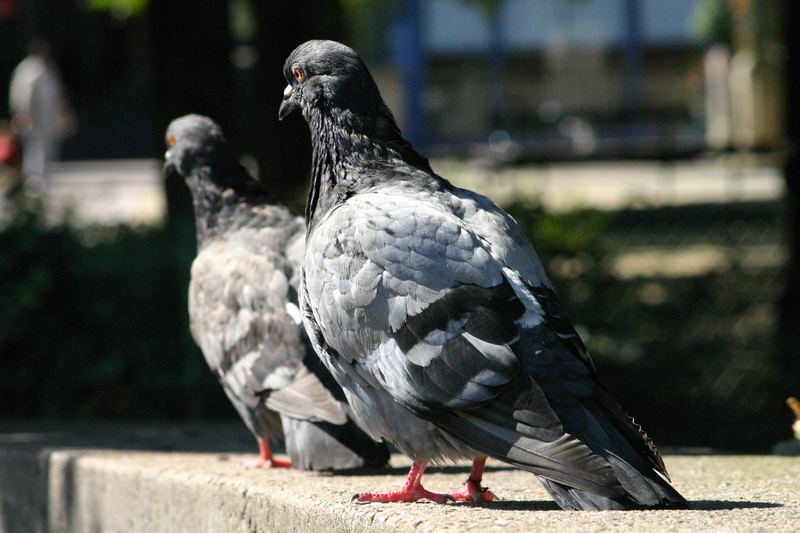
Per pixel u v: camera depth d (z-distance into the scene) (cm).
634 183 2377
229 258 697
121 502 667
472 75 2544
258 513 555
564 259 1179
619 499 427
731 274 1452
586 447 431
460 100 2564
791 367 1205
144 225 1523
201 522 602
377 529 464
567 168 2538
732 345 1249
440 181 535
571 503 440
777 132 2559
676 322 1255
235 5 1850
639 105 2478
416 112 2592
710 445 1037
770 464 657
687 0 2478
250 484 570
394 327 473
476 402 448
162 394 1090
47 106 2452
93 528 696
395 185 526
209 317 686
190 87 1323
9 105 3469
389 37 2641
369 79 551
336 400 609
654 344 1210
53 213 1250
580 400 448
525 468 436
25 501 759
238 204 738
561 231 1196
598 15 2470
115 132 3484
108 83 3234
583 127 2447
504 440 443
